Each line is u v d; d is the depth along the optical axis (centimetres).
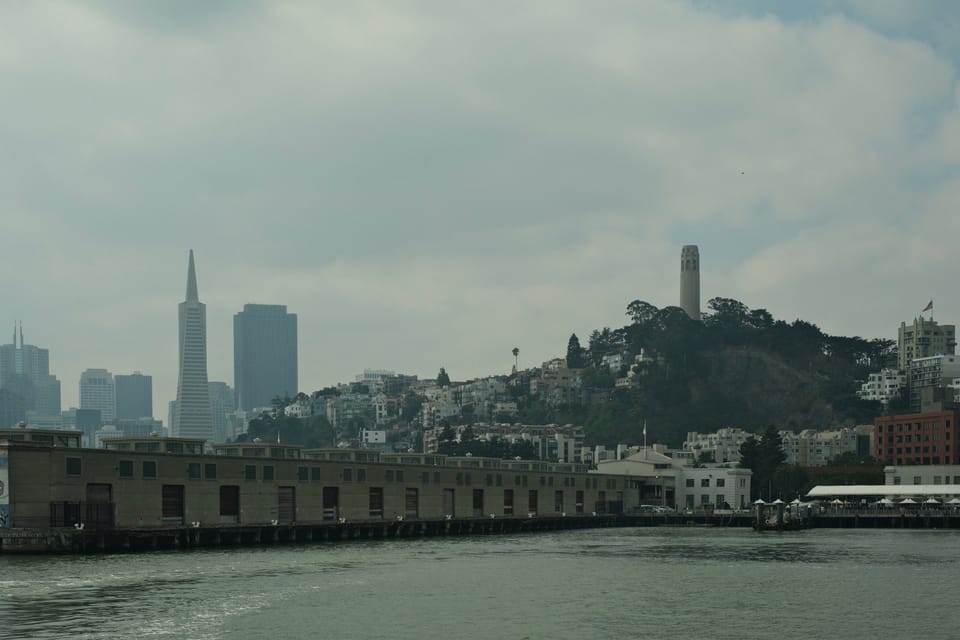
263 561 16162
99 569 14538
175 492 19725
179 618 10825
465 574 14875
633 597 12781
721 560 17388
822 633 10600
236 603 11750
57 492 17562
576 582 14125
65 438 18975
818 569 15938
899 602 12450
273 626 10619
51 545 16888
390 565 16012
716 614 11594
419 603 12144
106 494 18450
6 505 17000
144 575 13912
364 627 10669
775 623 11094
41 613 10938
